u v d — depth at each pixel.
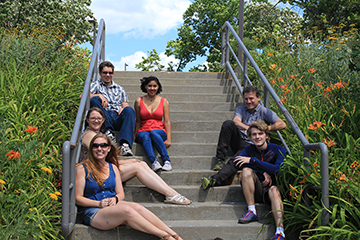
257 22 17.06
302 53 5.36
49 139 3.58
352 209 2.58
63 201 2.54
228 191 3.40
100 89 4.24
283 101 3.76
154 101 4.06
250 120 3.78
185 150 4.14
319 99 4.27
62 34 6.11
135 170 3.26
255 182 3.13
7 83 4.30
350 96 4.01
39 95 4.02
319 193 2.82
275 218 2.88
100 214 2.73
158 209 3.17
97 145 2.89
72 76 4.95
